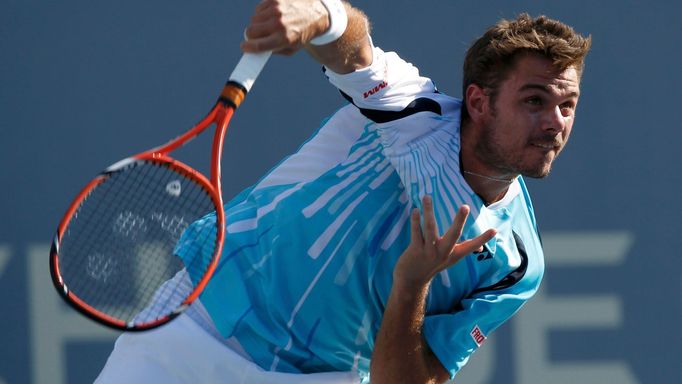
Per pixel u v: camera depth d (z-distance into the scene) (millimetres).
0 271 18453
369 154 11641
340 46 10461
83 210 13938
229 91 10336
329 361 12234
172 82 18688
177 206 13750
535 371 19609
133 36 18641
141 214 13805
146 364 12266
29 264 18562
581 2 19609
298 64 19016
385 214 11492
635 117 19703
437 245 10469
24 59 18391
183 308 10477
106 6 18594
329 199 11656
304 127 19016
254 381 12031
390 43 19109
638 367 19688
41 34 18438
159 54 18688
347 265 11609
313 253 11664
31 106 18438
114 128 18562
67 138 18516
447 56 19266
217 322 12086
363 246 11547
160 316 12305
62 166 18531
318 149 12008
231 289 12062
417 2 19203
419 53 19188
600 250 19641
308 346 12023
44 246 18609
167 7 18719
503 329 19578
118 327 10109
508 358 19578
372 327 12141
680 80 19812
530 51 10500
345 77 10820
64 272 14047
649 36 19766
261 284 11930
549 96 10492
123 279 14031
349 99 11227
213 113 10422
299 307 11805
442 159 11133
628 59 19703
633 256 19672
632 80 19703
